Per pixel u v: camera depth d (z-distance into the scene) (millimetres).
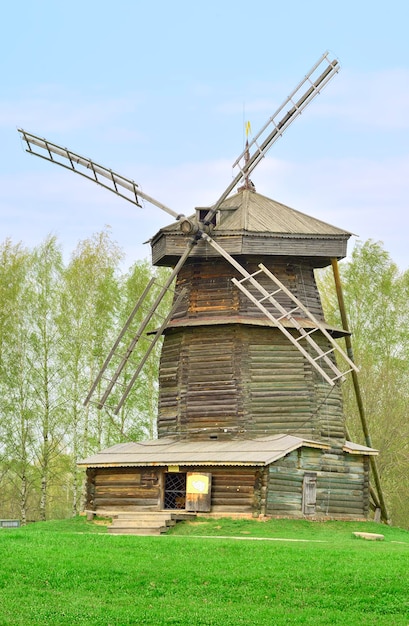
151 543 39719
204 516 49594
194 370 55000
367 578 34062
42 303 69500
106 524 51062
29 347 69250
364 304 77938
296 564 36000
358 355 75312
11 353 69062
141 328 55531
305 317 55625
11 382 68625
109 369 71812
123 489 52438
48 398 68750
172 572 34812
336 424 55094
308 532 47562
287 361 54438
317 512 52031
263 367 54219
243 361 54094
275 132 55281
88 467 53125
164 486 51844
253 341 54500
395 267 78625
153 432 72125
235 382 53875
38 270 70375
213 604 31891
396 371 76875
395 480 76375
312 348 55062
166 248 55281
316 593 33000
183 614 30562
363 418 58031
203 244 54875
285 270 56281
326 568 35312
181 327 55406
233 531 47000
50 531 46344
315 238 55031
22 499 68625
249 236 54188
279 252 54531
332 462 53781
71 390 69000
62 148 58344
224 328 54844
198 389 54625
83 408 69188
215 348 54750
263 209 56750
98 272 70500
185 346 55594
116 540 40531
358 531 49750
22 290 70188
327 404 54906
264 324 53844
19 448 68312
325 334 53594
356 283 78188
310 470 52094
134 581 34000
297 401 53906
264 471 49250
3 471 72375
